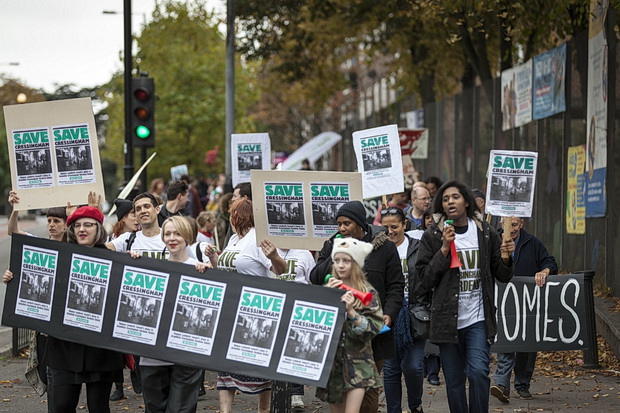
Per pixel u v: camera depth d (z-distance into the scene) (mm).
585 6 15992
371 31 30406
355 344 7094
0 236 52344
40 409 9836
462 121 26031
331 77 34094
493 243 7918
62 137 8289
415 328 8141
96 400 7676
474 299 7855
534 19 18281
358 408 7062
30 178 8297
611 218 14609
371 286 7137
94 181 8305
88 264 7629
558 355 12453
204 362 7340
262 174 8297
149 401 7688
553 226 18172
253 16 30719
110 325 7551
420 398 8898
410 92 33344
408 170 21234
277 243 8312
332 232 8258
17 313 7719
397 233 9062
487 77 24141
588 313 11438
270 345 7184
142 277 7535
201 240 12828
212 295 7375
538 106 18656
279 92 61719
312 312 7082
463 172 26016
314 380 7031
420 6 18312
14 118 8281
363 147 11852
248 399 10414
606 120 14633
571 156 16797
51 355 7574
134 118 18688
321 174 8234
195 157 53156
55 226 8297
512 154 8297
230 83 27641
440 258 7707
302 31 31594
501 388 9812
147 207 9070
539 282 9914
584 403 9727
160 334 7465
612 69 14312
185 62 51719
